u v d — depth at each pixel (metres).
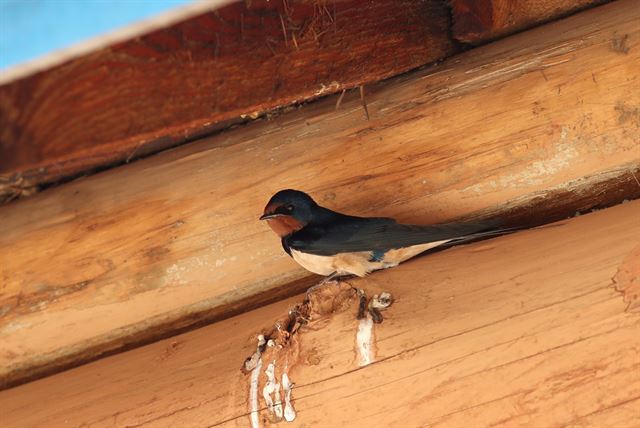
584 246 6.72
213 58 6.05
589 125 7.54
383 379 6.49
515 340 6.31
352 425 6.43
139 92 5.91
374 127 8.01
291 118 8.32
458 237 7.35
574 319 6.27
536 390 6.12
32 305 8.33
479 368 6.30
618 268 6.43
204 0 5.52
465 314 6.57
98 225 8.32
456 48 7.95
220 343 7.40
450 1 7.28
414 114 7.92
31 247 8.40
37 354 8.49
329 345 6.79
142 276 8.20
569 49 7.67
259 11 6.14
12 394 8.02
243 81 6.23
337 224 7.81
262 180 8.16
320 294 7.16
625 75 7.50
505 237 7.21
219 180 8.23
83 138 5.85
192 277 8.16
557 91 7.62
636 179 7.60
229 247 8.13
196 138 8.54
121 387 7.45
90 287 8.26
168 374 7.34
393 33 7.09
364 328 6.77
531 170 7.66
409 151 7.91
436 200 7.88
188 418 6.93
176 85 5.98
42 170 8.44
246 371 6.99
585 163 7.55
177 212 8.22
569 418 6.00
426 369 6.42
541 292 6.48
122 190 8.41
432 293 6.84
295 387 6.70
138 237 8.24
